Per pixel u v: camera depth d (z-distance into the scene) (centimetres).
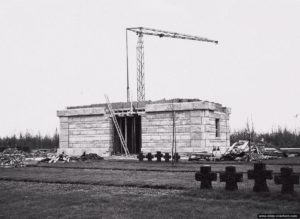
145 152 3916
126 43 5819
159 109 3847
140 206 1098
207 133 3672
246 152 3422
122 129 4550
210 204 1096
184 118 3734
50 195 1348
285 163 2708
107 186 1591
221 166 2541
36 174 2159
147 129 3931
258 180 1242
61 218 984
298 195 1154
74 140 4384
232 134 6112
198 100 3859
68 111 4406
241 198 1179
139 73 6419
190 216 957
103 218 967
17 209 1118
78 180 1784
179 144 3744
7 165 2862
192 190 1330
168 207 1065
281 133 6450
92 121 4291
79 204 1165
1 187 1627
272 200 1128
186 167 2502
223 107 4134
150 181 1678
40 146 6825
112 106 4284
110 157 3969
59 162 3353
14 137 7206
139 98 6334
